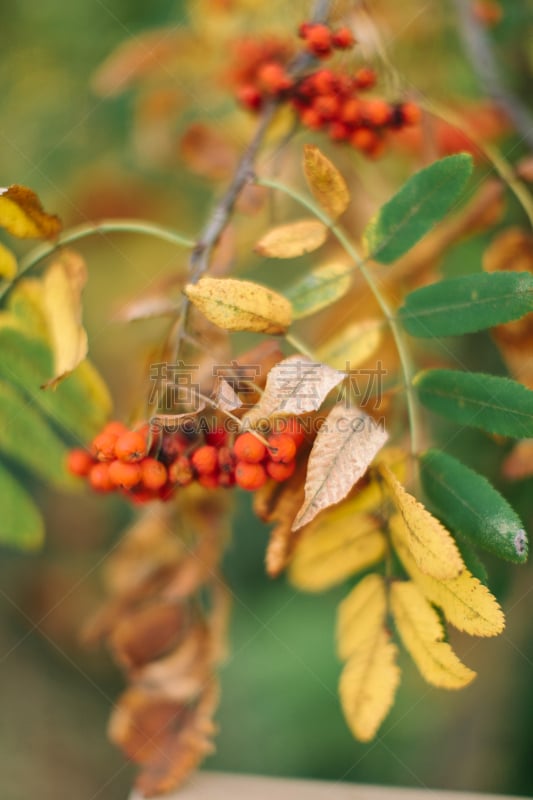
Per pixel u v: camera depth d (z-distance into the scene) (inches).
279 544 20.5
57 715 39.4
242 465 19.6
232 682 34.0
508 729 30.8
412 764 32.1
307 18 24.3
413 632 20.0
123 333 30.0
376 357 23.5
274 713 33.4
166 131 30.2
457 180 20.3
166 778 23.9
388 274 23.7
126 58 27.4
